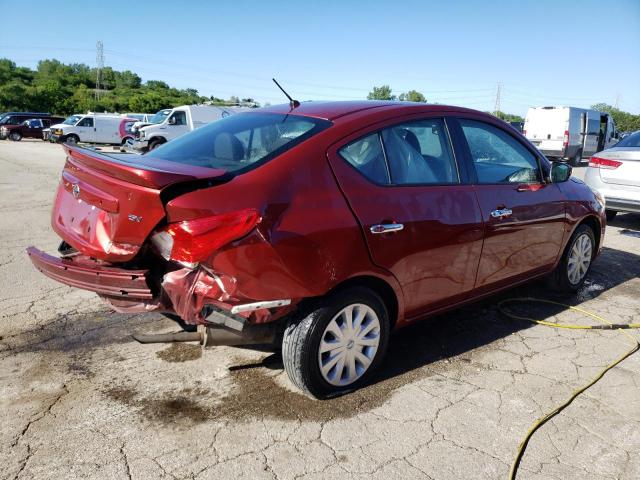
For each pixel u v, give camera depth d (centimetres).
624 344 398
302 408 301
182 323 366
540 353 379
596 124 2322
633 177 755
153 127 2323
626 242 729
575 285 495
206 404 302
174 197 260
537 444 276
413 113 350
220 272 260
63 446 262
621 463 263
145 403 301
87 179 302
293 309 285
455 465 258
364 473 250
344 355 308
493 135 402
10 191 1074
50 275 309
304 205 280
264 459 258
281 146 300
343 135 311
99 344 373
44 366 340
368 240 299
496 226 376
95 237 289
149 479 241
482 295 394
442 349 382
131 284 277
